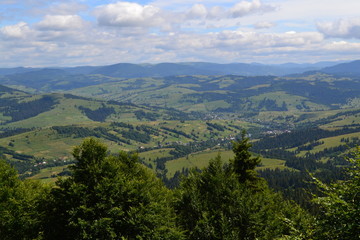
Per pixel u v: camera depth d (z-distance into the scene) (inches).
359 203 751.1
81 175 1504.7
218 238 1470.2
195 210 1660.9
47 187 1957.4
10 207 1517.0
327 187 850.1
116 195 1433.3
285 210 2071.9
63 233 1486.2
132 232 1441.9
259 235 1488.7
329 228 775.7
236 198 1604.3
